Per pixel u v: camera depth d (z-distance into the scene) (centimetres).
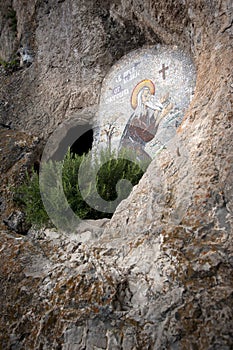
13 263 245
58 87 516
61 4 525
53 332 196
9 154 452
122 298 196
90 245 245
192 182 227
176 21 355
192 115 271
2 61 657
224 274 180
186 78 366
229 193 207
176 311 175
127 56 450
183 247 197
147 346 172
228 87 245
